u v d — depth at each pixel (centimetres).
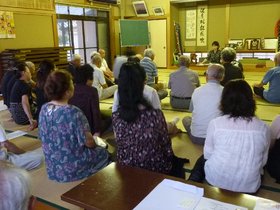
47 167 227
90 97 280
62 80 204
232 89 159
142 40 934
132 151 166
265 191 204
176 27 955
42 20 656
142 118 162
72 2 755
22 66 375
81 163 218
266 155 165
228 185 162
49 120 206
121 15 962
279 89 454
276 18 843
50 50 644
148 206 108
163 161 174
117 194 117
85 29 830
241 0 873
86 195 117
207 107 278
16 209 60
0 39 564
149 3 945
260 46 850
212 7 918
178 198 112
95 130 288
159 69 958
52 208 189
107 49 930
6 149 246
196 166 191
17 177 61
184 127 334
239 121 157
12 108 387
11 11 580
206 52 956
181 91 426
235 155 157
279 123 198
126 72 161
